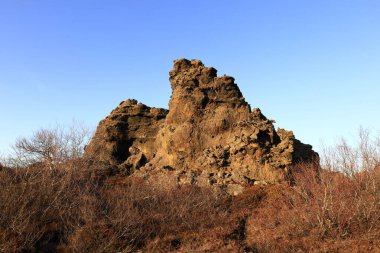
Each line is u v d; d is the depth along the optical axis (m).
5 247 15.89
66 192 21.05
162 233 18.95
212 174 26.97
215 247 17.23
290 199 22.09
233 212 22.02
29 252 16.28
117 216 18.95
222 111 31.94
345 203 18.91
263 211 21.52
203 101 32.84
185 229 19.70
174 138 31.67
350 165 22.33
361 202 18.94
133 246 17.66
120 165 33.75
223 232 18.97
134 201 21.88
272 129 28.75
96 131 39.97
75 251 16.75
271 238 18.00
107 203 21.11
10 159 29.44
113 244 17.41
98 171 30.48
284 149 27.34
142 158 34.62
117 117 39.69
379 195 19.50
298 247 16.80
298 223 18.86
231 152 28.25
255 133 28.16
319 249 16.33
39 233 17.56
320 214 18.45
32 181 22.00
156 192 23.31
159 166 31.16
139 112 39.97
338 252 15.91
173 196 22.78
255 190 24.23
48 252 16.75
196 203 22.66
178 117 33.12
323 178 21.53
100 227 18.22
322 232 17.53
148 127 39.34
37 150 31.62
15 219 17.14
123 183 26.61
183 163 30.75
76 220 18.86
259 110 32.03
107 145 37.94
